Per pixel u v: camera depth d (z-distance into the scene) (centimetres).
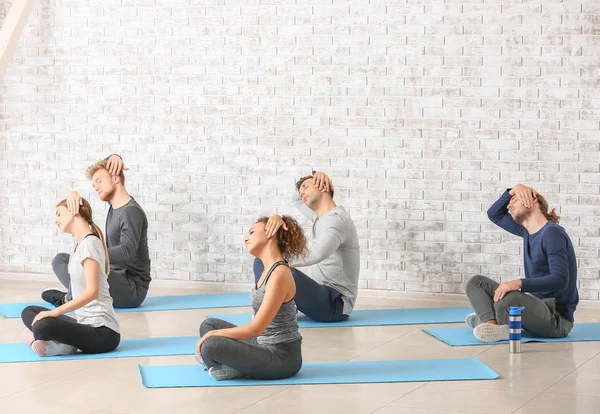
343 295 659
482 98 732
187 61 803
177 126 809
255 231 478
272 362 481
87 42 828
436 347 575
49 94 841
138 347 569
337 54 762
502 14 724
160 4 807
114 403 447
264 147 787
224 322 505
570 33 712
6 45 816
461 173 739
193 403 446
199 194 807
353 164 763
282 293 473
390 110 752
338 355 554
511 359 540
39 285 827
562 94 716
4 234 864
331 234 645
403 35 746
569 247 591
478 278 606
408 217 753
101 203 832
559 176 720
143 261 712
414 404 445
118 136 825
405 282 757
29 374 505
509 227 625
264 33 781
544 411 432
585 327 635
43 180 848
